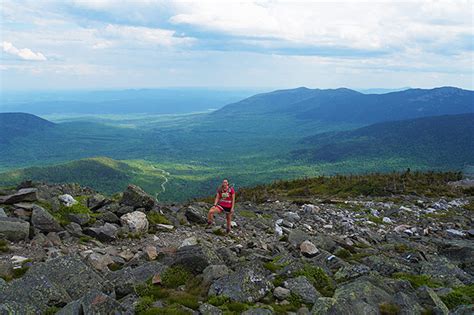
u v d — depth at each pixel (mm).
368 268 13484
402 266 14625
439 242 22344
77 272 10688
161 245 16281
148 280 11445
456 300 10914
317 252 16375
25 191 17500
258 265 12922
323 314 9266
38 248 13648
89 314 8500
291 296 10930
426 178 59906
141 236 17156
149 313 9188
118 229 16906
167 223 19656
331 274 13320
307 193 51531
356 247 19328
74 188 22938
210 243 17219
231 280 11008
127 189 20094
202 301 10414
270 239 19891
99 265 12469
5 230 13820
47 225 15406
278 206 33656
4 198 16891
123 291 10547
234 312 9602
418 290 11172
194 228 19875
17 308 8531
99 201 19453
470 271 15430
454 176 63188
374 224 27438
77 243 14953
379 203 38000
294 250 16703
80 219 16953
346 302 9695
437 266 14211
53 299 9312
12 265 11688
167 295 10609
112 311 8906
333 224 26703
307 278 12195
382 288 11148
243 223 23078
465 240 23641
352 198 44156
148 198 20078
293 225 24781
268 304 10492
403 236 24078
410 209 34969
